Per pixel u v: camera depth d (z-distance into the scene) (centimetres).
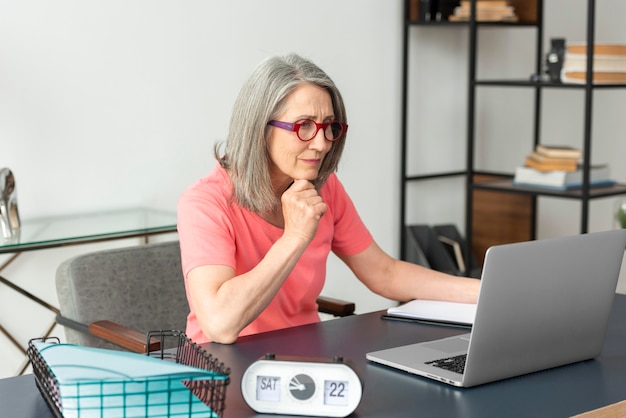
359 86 423
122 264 277
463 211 488
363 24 420
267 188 217
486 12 420
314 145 210
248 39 378
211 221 214
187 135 364
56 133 330
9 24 315
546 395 164
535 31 469
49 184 330
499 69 477
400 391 165
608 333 208
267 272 199
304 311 239
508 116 479
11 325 329
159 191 359
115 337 226
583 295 178
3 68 315
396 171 447
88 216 334
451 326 213
